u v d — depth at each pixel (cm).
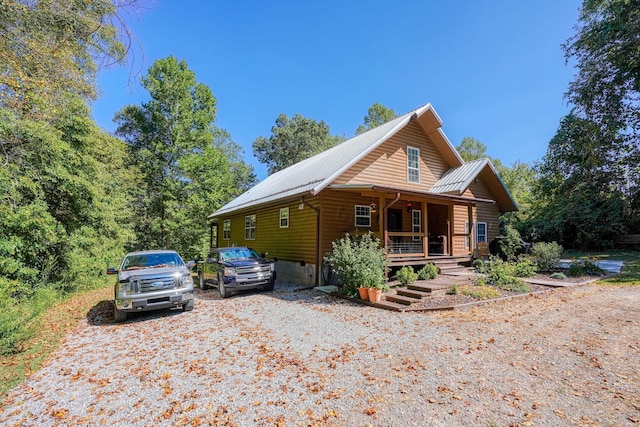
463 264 1260
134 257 859
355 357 455
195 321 701
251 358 470
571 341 481
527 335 514
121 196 1727
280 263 1391
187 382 398
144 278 727
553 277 1042
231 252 1123
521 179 3062
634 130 1859
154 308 727
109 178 1373
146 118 2380
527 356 433
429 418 299
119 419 320
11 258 788
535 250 1226
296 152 4078
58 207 1048
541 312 647
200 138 2370
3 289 611
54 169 898
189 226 2350
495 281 925
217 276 1049
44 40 624
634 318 581
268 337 566
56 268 1015
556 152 2206
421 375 388
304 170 1510
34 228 845
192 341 561
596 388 343
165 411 331
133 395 369
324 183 1062
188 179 2375
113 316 774
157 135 2414
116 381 408
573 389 343
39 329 631
